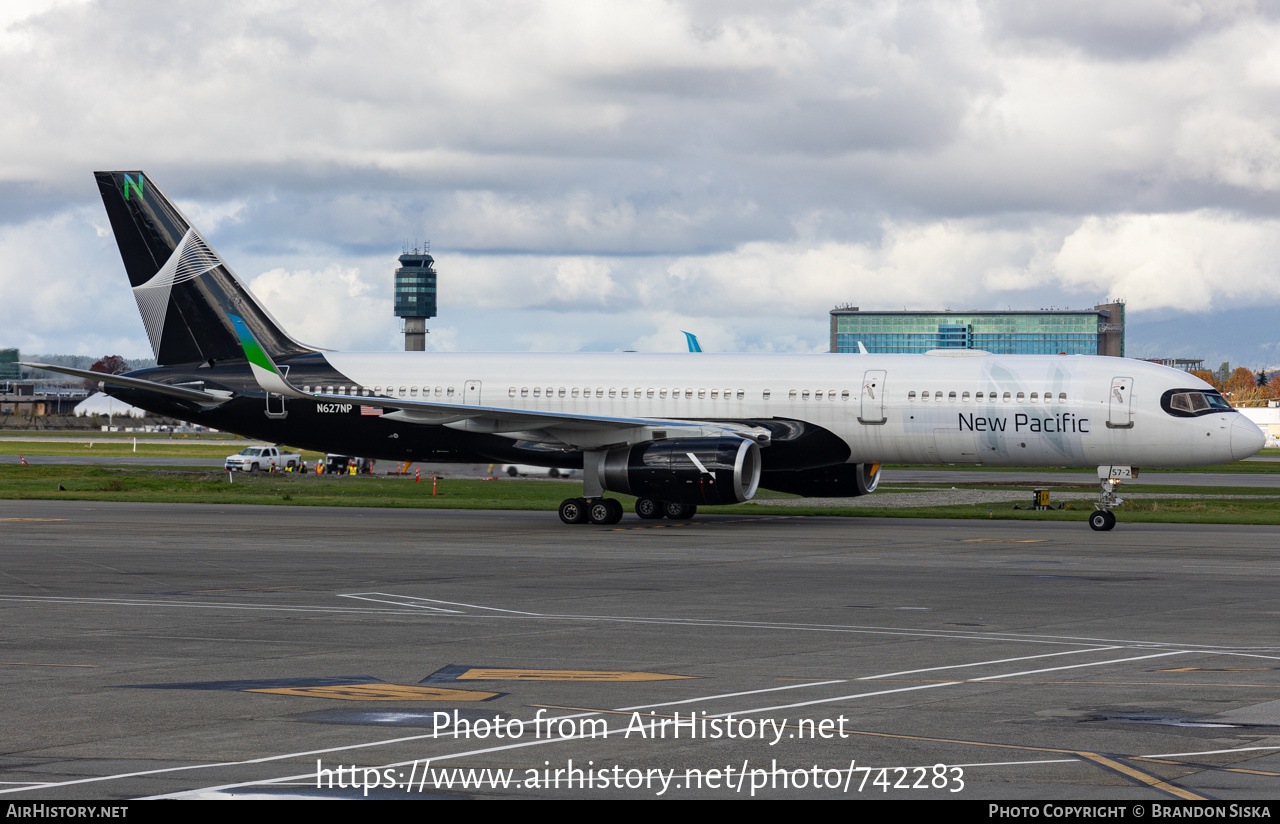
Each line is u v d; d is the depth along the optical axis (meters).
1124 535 52.41
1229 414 54.00
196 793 13.98
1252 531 54.72
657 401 60.41
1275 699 19.25
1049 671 21.62
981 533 53.28
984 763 15.44
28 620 27.62
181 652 23.48
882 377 58.09
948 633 26.02
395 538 49.72
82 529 52.62
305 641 24.81
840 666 22.09
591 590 33.31
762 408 59.12
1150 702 19.00
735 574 37.28
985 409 56.31
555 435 58.47
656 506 61.91
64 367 62.25
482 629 26.44
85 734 16.75
